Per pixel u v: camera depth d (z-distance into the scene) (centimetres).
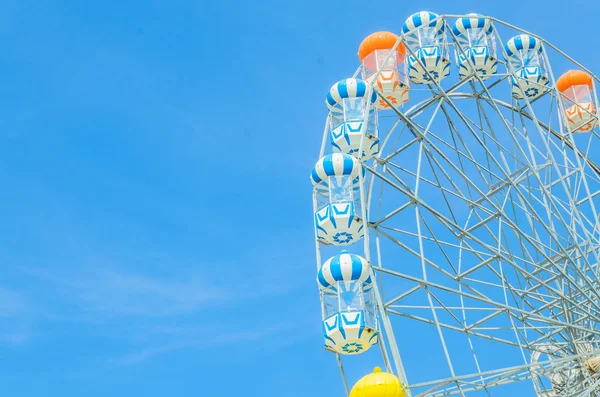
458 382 2628
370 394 2344
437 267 2861
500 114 2966
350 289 2672
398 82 3216
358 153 2827
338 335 2622
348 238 2898
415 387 2484
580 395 2727
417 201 2747
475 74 3047
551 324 2945
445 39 3297
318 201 2966
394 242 2822
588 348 2894
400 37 3052
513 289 2925
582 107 3538
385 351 2645
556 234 3023
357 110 3120
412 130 2975
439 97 3080
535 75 3397
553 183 3177
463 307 2809
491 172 3138
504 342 2902
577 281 3019
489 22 3319
